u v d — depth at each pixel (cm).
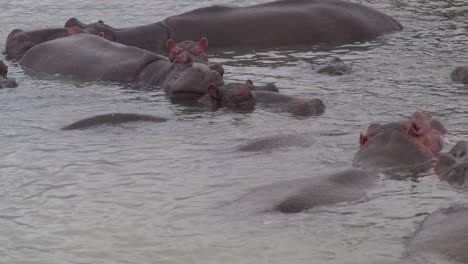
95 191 2475
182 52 3928
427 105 3375
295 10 4806
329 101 3491
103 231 2161
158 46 4697
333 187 2295
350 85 3753
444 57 4219
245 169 2619
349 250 1964
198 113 3391
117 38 4672
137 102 3603
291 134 2945
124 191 2462
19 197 2447
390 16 5097
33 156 2839
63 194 2461
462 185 2380
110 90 3816
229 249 2000
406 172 2488
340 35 4722
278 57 4397
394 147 2612
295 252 1962
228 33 4712
